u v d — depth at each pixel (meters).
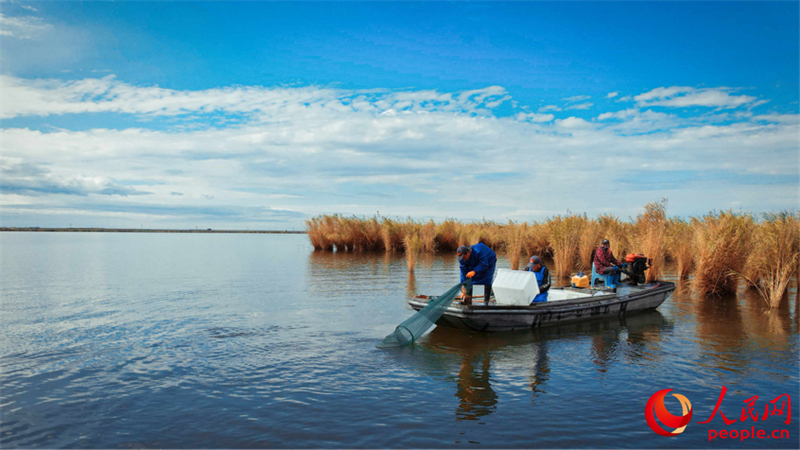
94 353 8.07
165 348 8.38
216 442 4.95
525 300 9.77
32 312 11.51
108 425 5.34
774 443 4.93
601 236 20.72
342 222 36.34
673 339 9.05
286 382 6.68
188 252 35.78
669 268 20.17
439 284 16.53
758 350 8.23
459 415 5.58
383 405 5.87
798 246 12.58
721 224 14.06
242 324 10.25
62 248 41.50
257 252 35.59
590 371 7.16
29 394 6.24
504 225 33.00
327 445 4.87
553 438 5.02
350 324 10.29
